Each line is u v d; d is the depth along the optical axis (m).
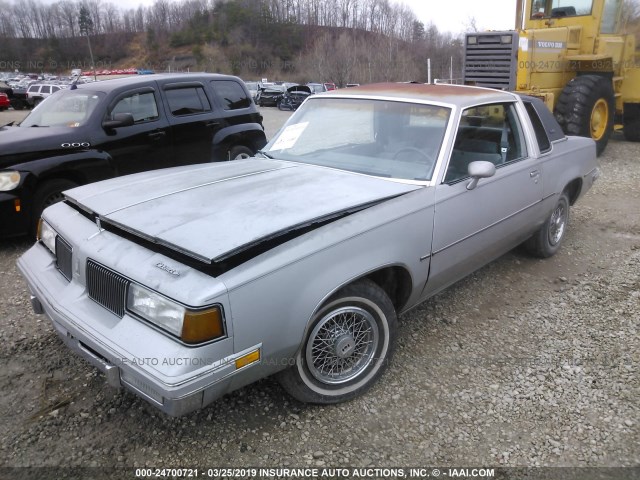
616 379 3.26
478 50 9.81
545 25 10.32
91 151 6.00
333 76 45.88
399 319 4.03
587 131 9.55
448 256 3.51
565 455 2.67
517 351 3.59
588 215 6.62
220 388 2.39
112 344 2.41
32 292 3.12
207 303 2.26
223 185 3.28
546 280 4.75
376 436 2.80
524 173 4.20
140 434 2.78
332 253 2.71
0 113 28.62
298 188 3.21
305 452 2.68
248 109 8.00
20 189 5.39
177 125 6.90
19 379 3.21
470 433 2.82
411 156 3.60
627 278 4.74
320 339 2.89
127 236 2.73
